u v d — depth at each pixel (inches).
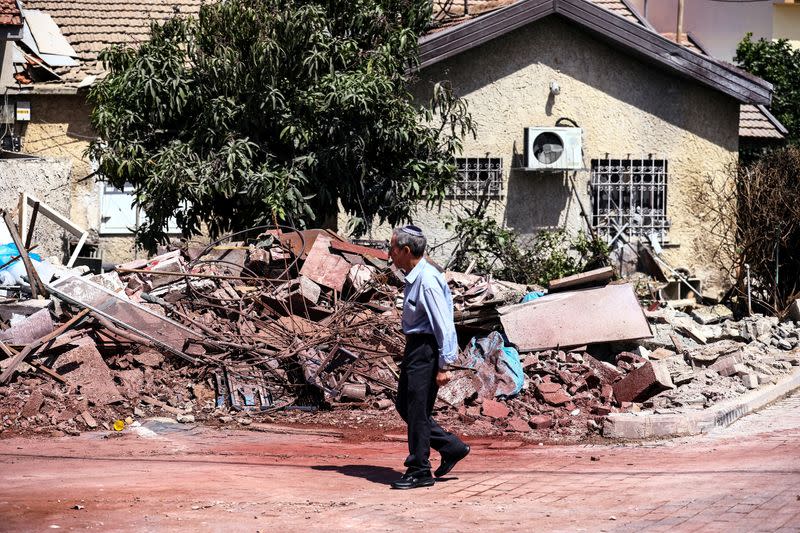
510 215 711.7
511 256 649.0
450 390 399.5
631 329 446.9
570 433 363.9
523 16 685.3
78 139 735.7
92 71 741.9
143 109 554.9
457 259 649.0
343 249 490.6
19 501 232.8
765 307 607.5
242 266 473.1
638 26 703.1
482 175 711.7
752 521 217.8
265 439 351.3
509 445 346.3
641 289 647.1
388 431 368.5
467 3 769.6
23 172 621.6
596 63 722.8
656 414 362.9
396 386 407.5
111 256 742.5
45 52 744.3
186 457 314.2
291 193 532.4
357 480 279.4
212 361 408.2
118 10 797.2
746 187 632.4
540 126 713.6
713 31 1214.9
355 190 573.9
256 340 422.9
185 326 426.9
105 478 270.2
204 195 539.2
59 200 630.5
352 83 536.1
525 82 712.4
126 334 407.8
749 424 366.6
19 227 529.3
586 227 721.6
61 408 366.9
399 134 557.6
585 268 666.8
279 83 549.3
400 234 260.8
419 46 647.8
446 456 275.4
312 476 284.0
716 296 735.1
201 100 554.9
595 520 223.8
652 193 729.0
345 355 409.7
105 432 355.3
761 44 976.3
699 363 446.6
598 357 450.9
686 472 283.7
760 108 805.2
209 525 213.2
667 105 732.7
